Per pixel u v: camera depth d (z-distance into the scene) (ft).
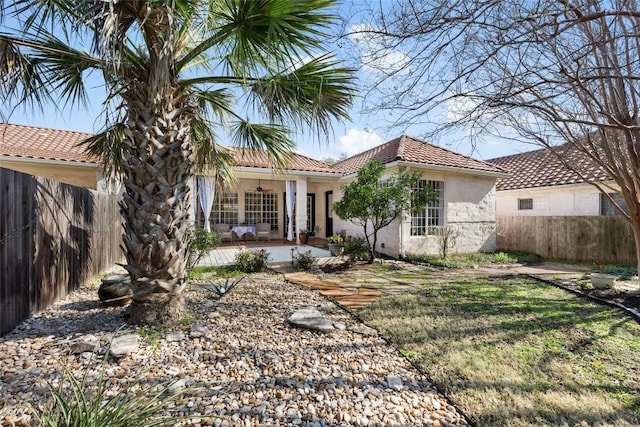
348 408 8.39
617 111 16.89
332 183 50.83
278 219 52.39
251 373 10.04
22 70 12.70
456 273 28.17
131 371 10.01
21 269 13.89
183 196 14.26
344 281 24.34
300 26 11.50
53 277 16.83
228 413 8.08
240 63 13.60
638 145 17.56
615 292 20.22
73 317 14.70
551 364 10.90
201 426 7.53
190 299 17.94
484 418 8.04
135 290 13.60
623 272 27.73
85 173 33.68
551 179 42.39
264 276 26.25
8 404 8.23
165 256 13.58
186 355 11.10
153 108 13.10
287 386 9.36
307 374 10.05
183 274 14.51
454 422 7.93
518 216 42.73
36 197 15.20
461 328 14.16
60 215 17.70
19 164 30.66
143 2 10.92
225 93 18.12
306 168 43.47
